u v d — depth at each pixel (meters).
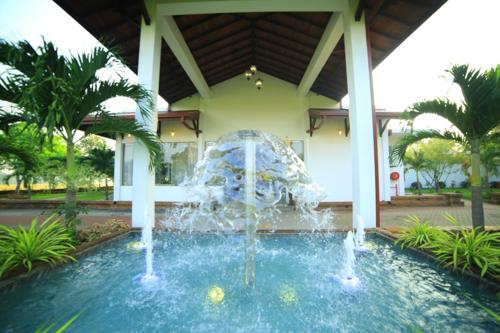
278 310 1.81
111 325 1.63
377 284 2.27
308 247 3.51
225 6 4.50
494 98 2.86
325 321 1.67
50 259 2.55
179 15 5.09
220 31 5.96
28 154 3.52
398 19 4.40
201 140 8.26
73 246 2.94
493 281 2.04
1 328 1.60
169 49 5.94
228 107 8.41
